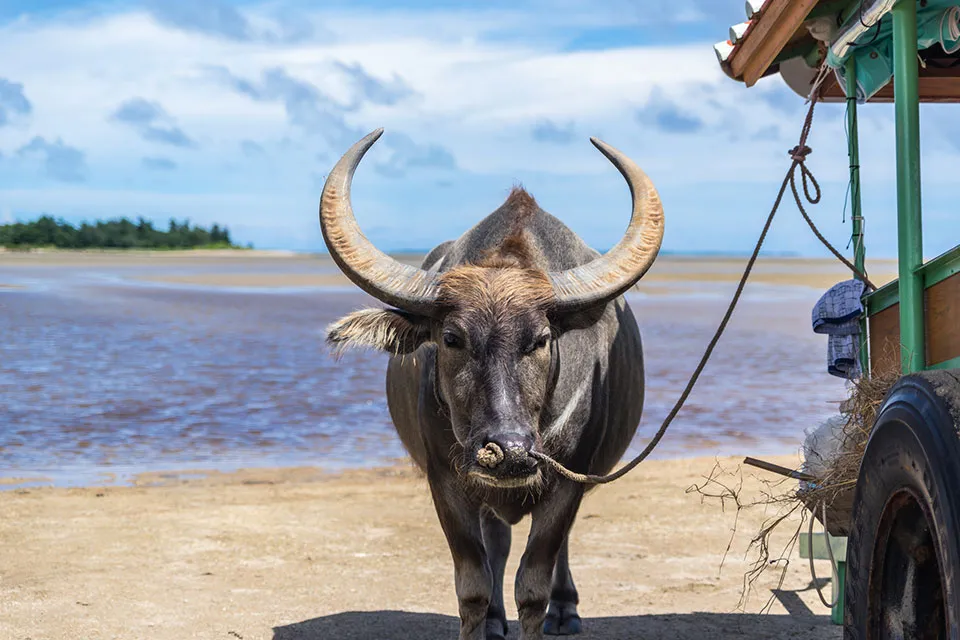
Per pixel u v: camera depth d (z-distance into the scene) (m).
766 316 33.06
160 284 52.22
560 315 5.14
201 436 13.58
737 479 11.02
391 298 5.10
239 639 6.32
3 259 104.44
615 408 6.16
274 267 88.44
